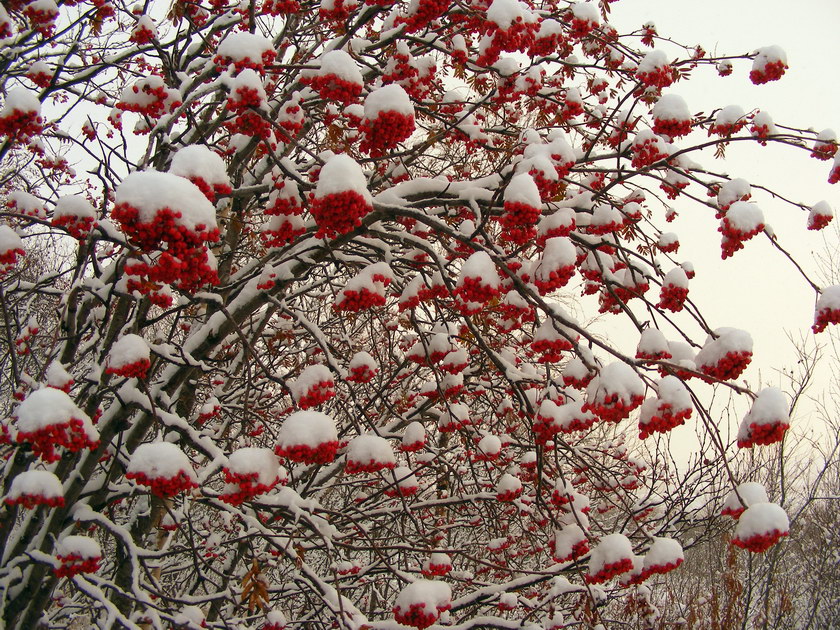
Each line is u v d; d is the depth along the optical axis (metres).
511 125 5.75
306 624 5.71
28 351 3.82
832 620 11.22
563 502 4.24
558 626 4.70
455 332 5.08
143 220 2.14
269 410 6.47
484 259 3.04
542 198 3.47
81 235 3.38
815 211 3.43
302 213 4.10
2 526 3.59
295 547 3.68
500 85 4.13
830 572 11.60
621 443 7.83
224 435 6.50
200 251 2.35
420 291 3.96
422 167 6.28
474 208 3.33
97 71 4.75
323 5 3.75
